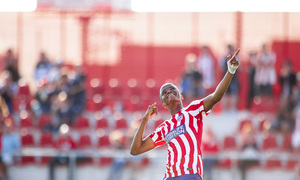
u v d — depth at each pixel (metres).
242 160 38.28
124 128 54.69
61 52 65.81
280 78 57.34
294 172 38.31
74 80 55.97
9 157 40.25
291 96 54.22
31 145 51.06
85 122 54.50
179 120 21.03
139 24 65.94
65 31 66.06
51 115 54.53
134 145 21.38
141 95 61.34
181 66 64.88
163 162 39.03
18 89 61.06
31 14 66.25
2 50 65.81
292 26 64.06
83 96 56.06
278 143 51.06
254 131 50.72
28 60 65.62
